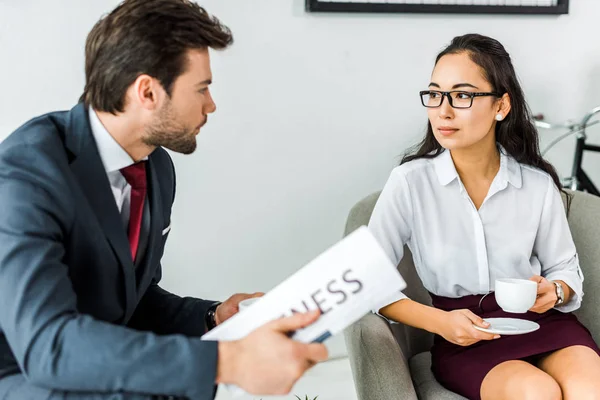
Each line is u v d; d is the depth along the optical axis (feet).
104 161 4.38
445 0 8.64
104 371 3.63
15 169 3.95
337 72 8.39
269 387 3.69
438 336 5.93
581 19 9.46
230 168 8.08
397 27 8.58
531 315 5.67
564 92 9.57
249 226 8.28
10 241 3.75
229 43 4.44
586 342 5.43
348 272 3.69
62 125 4.37
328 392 8.07
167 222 5.02
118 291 4.41
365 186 8.77
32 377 3.70
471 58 5.54
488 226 5.87
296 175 8.41
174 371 3.65
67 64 7.22
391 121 8.75
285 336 3.69
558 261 5.96
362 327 5.28
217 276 8.21
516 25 9.16
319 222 8.62
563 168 9.83
